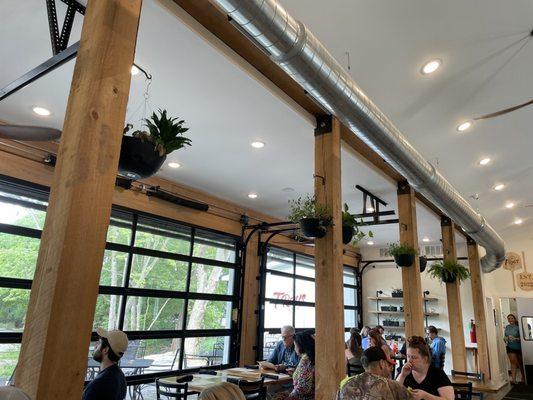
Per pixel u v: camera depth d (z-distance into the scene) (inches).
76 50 82.7
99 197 62.7
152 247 215.2
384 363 95.1
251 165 208.5
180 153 193.9
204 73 132.5
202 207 239.8
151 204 214.4
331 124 147.3
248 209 280.8
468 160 225.1
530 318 405.1
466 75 151.3
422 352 112.2
